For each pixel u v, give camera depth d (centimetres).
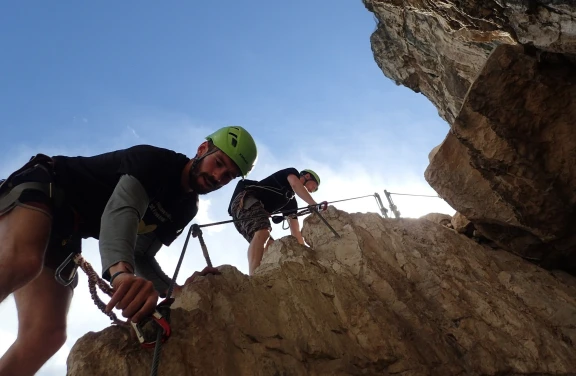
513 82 485
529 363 389
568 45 446
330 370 301
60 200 252
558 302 481
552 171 498
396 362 333
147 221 284
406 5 638
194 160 282
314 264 394
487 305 436
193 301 287
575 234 537
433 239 541
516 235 571
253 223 511
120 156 262
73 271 283
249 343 282
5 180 246
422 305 423
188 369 240
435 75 763
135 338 235
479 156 518
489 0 482
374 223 521
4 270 217
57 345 275
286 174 555
